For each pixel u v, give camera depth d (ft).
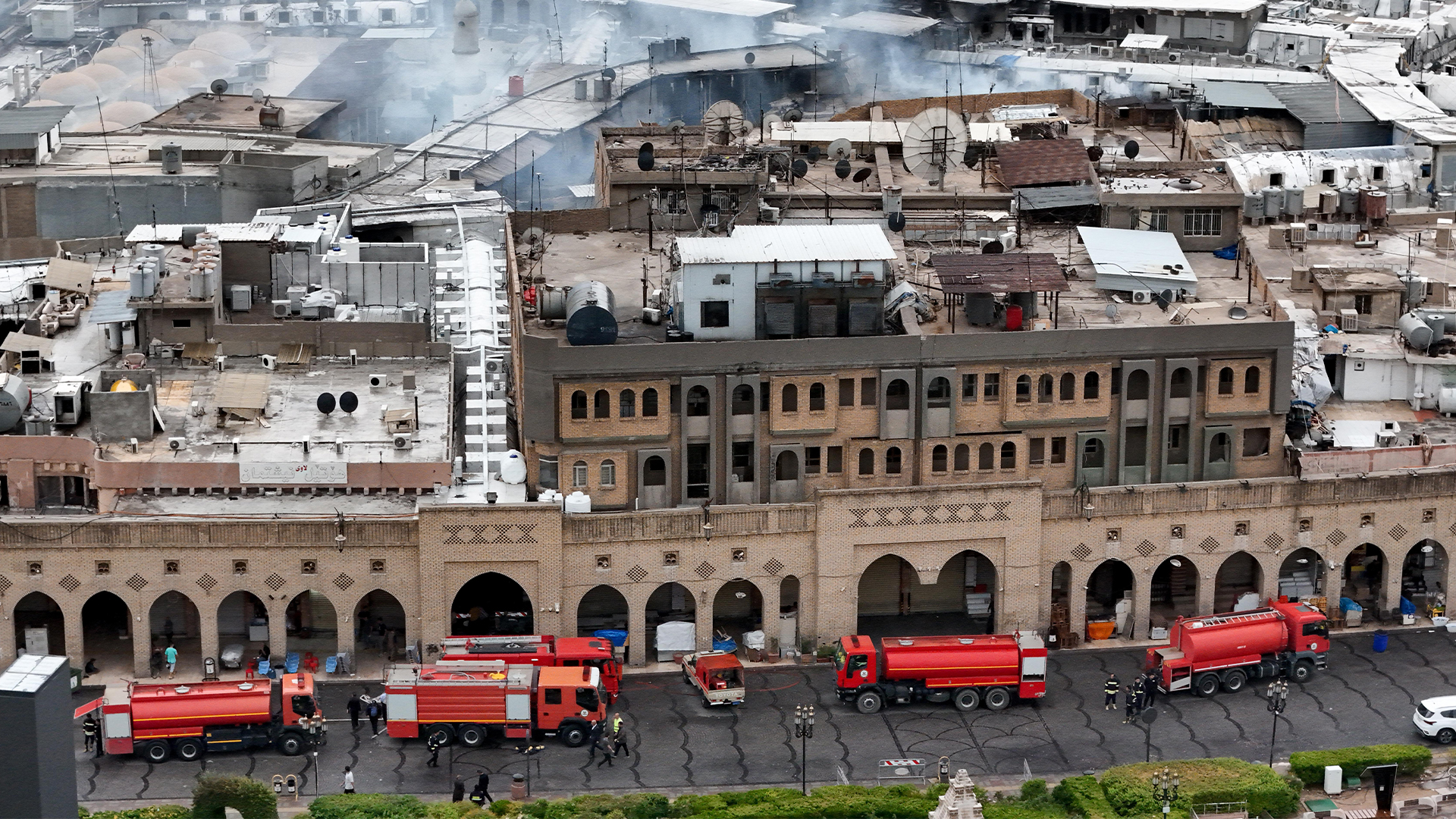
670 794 609.42
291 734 623.36
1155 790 597.52
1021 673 650.02
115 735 617.21
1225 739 639.35
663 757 627.46
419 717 625.82
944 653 647.56
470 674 627.46
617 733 630.33
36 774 528.22
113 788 607.78
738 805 597.11
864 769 622.54
